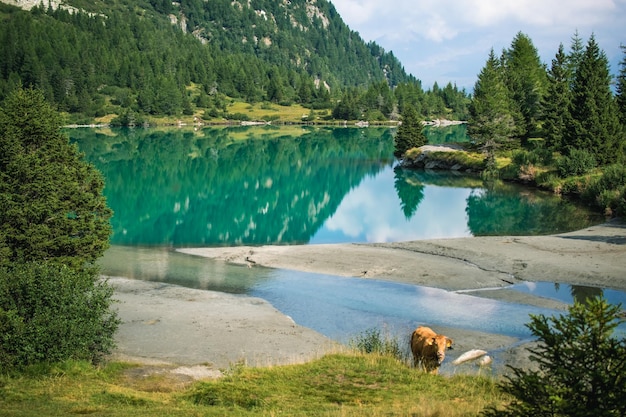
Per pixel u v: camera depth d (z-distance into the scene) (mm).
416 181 88062
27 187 27578
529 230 50750
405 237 50750
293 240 50188
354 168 104250
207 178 90438
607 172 63062
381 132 196250
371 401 15867
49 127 29781
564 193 70750
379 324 27391
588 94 75562
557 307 29312
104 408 14656
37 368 18172
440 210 64188
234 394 16328
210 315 28250
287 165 107750
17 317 18516
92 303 20625
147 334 25172
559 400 8766
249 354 22906
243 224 57625
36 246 26859
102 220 30531
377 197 75188
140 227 54844
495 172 88625
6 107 29094
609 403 8891
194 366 20859
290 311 29578
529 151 92375
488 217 58219
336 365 19422
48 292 19312
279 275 36625
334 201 72500
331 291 33000
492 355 22844
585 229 47906
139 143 147250
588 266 36062
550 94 92188
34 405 14719
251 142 153750
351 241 49625
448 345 19625
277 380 17891
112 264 39906
